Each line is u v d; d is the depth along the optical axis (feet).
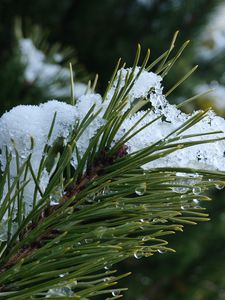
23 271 1.47
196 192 1.54
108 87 1.59
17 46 3.31
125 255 1.51
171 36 5.73
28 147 1.55
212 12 5.72
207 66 6.15
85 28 6.04
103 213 1.52
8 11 5.74
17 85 3.02
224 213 5.95
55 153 1.87
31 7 5.80
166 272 6.01
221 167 1.58
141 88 1.57
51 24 5.97
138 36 5.86
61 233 1.52
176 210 1.54
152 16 5.85
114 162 1.57
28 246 1.51
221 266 5.99
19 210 1.51
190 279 6.08
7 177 1.57
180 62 5.50
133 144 1.58
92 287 1.47
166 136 1.54
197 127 1.57
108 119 1.56
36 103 3.02
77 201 1.54
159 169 1.54
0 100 2.97
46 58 3.37
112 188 1.57
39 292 1.49
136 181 1.52
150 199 1.53
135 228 1.50
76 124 1.58
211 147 1.57
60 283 1.46
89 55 6.00
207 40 6.11
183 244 5.85
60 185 1.52
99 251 1.49
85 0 5.95
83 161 1.55
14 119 1.56
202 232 5.90
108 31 6.02
